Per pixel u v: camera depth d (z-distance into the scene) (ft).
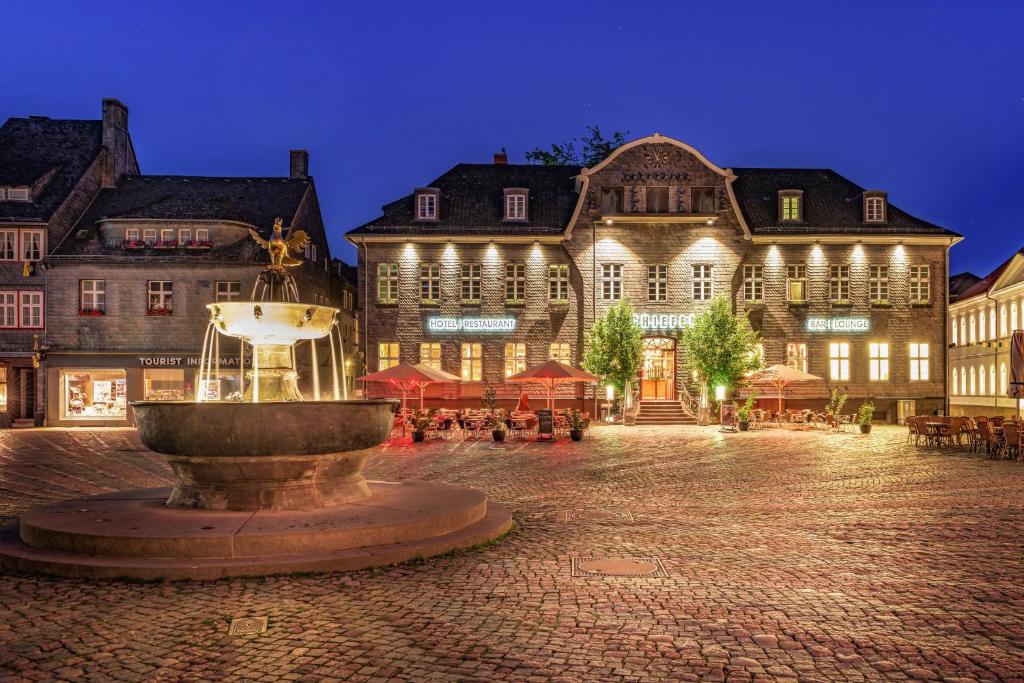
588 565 28.30
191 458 31.91
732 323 111.96
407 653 19.17
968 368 154.10
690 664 18.53
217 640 20.08
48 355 118.42
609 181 123.85
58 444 87.30
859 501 44.24
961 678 17.75
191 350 119.65
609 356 115.24
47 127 135.44
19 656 19.01
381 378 90.53
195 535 27.35
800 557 29.78
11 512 40.91
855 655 19.17
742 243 123.65
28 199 121.60
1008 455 69.56
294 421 31.45
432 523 30.89
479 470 59.82
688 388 123.44
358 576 26.48
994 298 139.44
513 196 124.98
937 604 23.57
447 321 123.03
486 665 18.40
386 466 62.75
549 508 41.78
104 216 123.24
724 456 70.69
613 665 18.44
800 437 93.97
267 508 32.19
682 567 28.09
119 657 18.90
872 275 125.18
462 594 24.36
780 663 18.62
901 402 123.95
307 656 18.95
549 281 123.75
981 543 32.55
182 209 124.36
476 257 123.54
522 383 122.31
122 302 119.55
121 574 25.91
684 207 123.75
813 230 123.95
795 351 124.26
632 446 81.41
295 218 128.16
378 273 123.44
